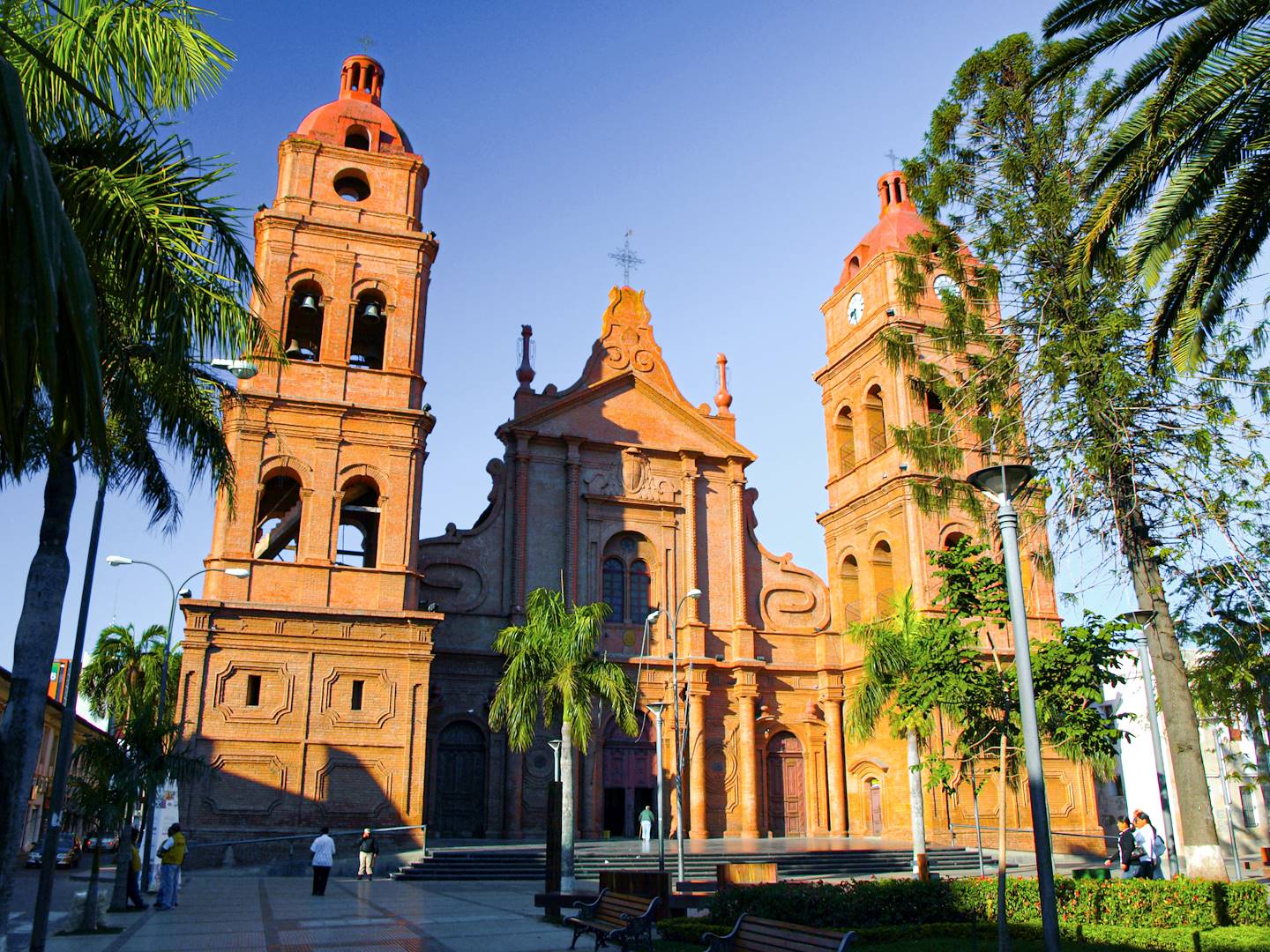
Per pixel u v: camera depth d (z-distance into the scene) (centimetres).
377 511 4000
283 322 3903
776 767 4456
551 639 2897
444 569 4200
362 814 3475
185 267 1241
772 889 1838
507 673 2912
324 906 2378
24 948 1744
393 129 4331
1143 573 1956
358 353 4319
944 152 2283
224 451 1736
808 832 4366
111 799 2084
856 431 4716
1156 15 1608
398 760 3550
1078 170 2095
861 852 3469
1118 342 1948
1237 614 2117
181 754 2414
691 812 4184
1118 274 1938
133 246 1184
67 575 1282
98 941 1792
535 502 4400
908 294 2375
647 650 4406
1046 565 2052
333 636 3603
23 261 553
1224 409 1880
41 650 1227
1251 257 1661
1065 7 1680
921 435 2242
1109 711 2064
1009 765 1969
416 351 4031
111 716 5416
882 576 4494
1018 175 2120
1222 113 1515
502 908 2331
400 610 3684
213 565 3578
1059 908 1817
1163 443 1916
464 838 3884
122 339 1401
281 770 3444
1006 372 2094
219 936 1850
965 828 3953
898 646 2944
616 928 1578
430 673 4034
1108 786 5519
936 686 1702
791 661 4603
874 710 3036
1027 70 2153
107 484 1791
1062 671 1666
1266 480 1859
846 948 1112
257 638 3538
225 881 3069
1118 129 1728
